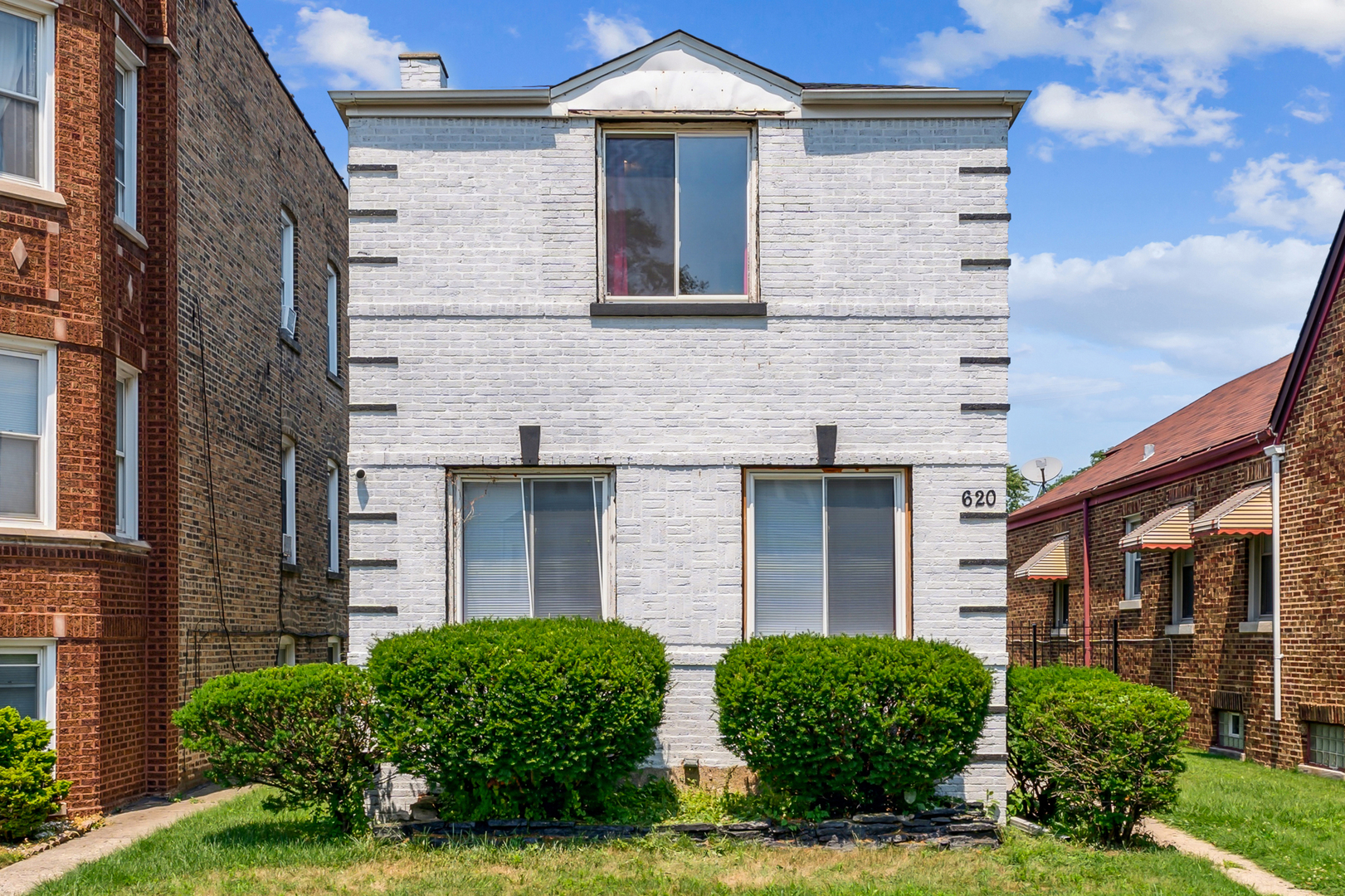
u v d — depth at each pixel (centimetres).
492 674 907
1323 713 1427
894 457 1079
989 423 1086
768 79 1103
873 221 1098
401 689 920
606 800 991
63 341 1145
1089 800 990
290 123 1862
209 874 847
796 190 1101
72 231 1162
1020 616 2758
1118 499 2136
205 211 1455
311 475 1991
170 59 1347
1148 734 969
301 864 871
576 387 1082
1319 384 1456
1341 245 1418
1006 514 1077
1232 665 1669
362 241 1088
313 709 948
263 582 1667
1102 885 836
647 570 1070
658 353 1086
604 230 1106
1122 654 2094
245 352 1608
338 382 2173
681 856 901
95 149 1187
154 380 1310
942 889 811
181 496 1345
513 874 842
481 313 1084
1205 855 998
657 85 1102
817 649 955
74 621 1132
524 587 1082
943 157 1103
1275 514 1543
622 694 912
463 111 1098
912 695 928
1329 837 1048
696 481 1077
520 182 1095
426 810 1003
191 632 1364
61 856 966
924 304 1091
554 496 1092
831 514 1093
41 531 1112
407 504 1070
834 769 952
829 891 797
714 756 1048
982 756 1048
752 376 1085
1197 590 1791
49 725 1121
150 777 1273
